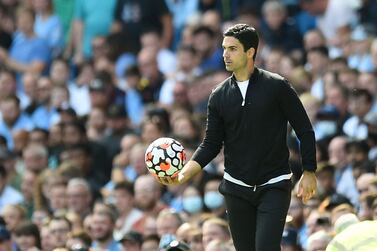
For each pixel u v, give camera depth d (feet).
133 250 135.44
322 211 129.18
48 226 143.54
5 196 169.27
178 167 99.35
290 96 98.63
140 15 208.13
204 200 145.28
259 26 195.31
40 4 217.97
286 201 99.09
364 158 142.82
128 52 203.10
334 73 167.32
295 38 194.49
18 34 216.74
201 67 190.60
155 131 166.30
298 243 123.54
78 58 210.59
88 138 177.68
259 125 98.63
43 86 193.26
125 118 177.68
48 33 216.33
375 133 150.41
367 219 123.44
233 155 99.86
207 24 194.39
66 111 182.60
